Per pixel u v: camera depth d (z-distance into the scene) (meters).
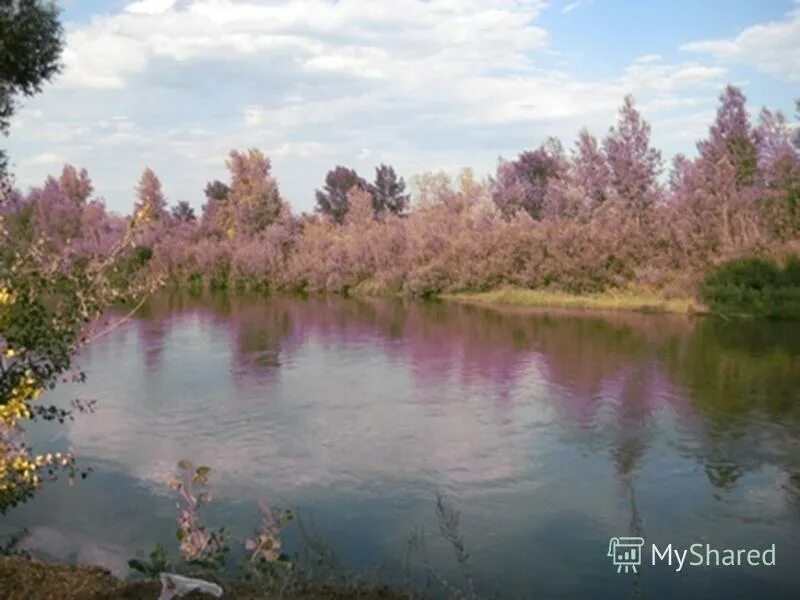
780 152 41.12
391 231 50.06
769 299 31.83
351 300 44.00
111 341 26.20
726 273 33.94
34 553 8.43
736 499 10.49
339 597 5.25
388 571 7.93
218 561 5.49
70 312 7.14
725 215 36.47
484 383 18.59
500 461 12.29
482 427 14.47
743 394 16.80
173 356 22.94
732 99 46.03
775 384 17.77
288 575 5.14
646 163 47.41
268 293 50.56
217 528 9.16
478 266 42.97
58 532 9.10
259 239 58.69
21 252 7.27
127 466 11.88
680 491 10.82
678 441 13.32
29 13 10.20
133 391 17.72
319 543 7.34
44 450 12.69
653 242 38.56
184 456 12.49
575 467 11.97
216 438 13.66
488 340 25.94
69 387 18.12
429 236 46.94
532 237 42.12
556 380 18.78
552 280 41.19
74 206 61.19
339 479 11.38
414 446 13.20
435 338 26.70
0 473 5.98
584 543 8.99
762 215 37.09
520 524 9.57
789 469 11.73
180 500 10.27
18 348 6.50
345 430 14.26
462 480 11.35
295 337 27.33
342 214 85.56
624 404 16.11
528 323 30.72
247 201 65.25
